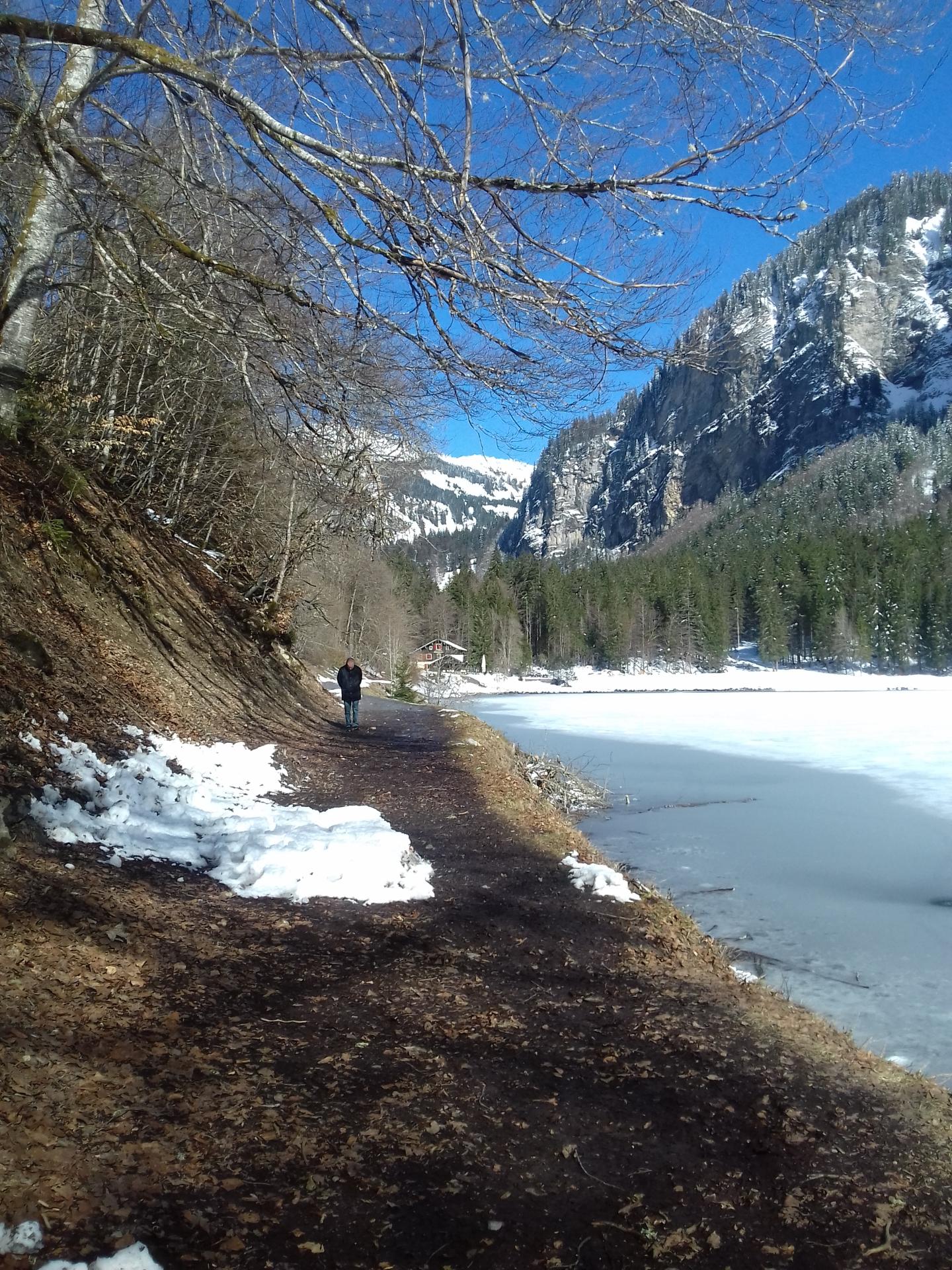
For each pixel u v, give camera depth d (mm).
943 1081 6328
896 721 40969
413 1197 3029
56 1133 2969
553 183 3979
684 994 5555
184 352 8414
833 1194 3438
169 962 4645
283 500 15609
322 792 10562
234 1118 3328
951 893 11805
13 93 5230
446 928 6109
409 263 4219
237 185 4914
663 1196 3264
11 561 9008
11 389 10016
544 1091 3953
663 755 27859
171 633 12211
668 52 3748
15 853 5098
